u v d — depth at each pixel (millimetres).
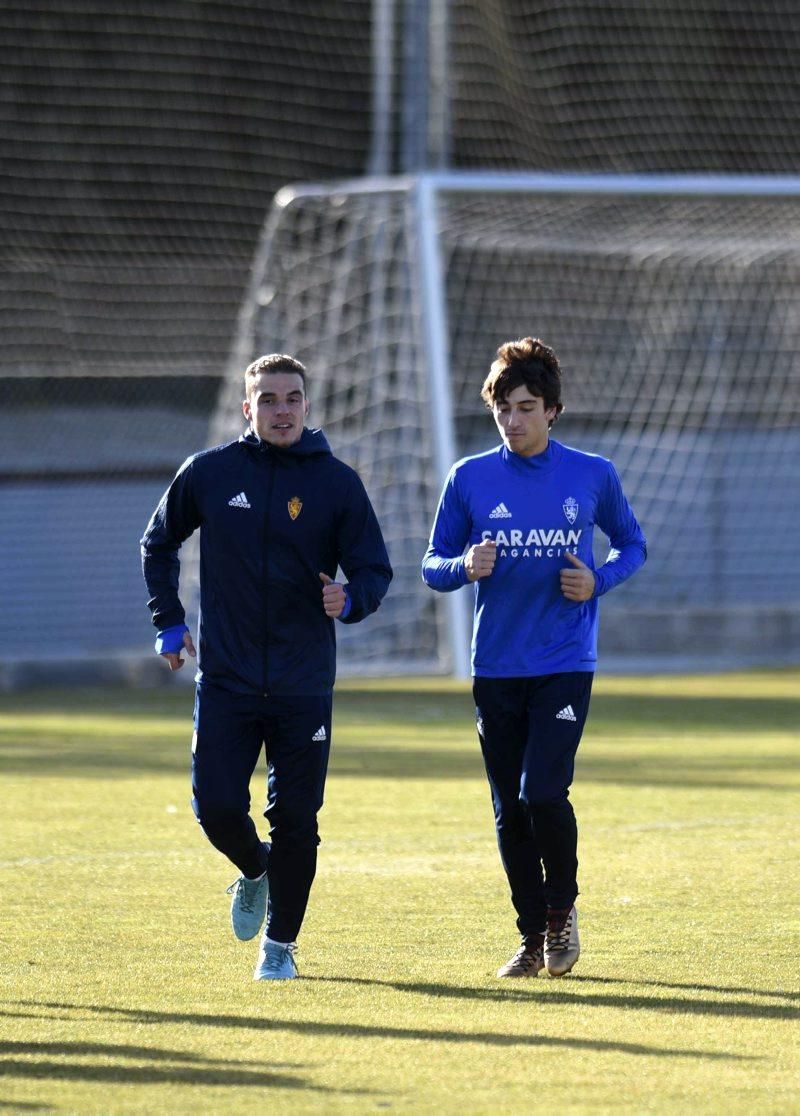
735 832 28969
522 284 83750
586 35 79750
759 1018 16203
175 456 90938
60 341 84750
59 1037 15266
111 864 25750
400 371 65438
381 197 64000
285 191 65625
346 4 83500
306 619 18594
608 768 38250
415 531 65438
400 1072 14023
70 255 83750
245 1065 14242
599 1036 15422
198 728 18688
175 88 81938
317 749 18531
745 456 84375
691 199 62125
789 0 80375
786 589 83812
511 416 19062
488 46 76625
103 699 59656
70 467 86688
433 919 21500
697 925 21047
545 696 18922
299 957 19234
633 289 84562
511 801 19125
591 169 80750
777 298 83438
